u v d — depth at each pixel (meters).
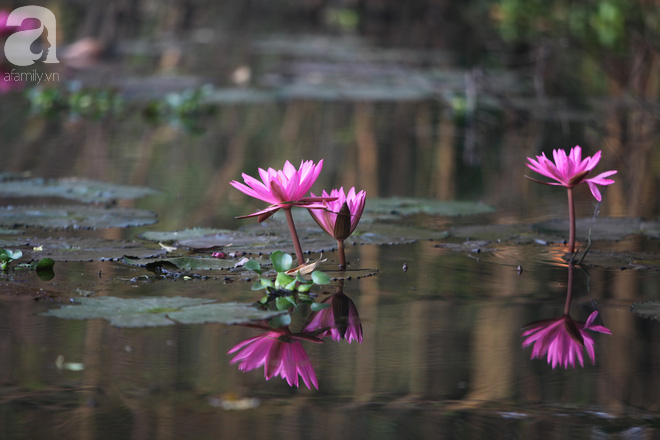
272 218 6.18
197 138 10.91
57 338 3.55
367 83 16.66
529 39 15.13
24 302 4.03
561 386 3.12
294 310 4.01
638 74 13.71
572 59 17.09
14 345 3.46
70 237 5.45
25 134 11.09
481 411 2.90
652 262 5.00
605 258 5.09
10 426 2.73
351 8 29.81
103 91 14.20
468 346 3.53
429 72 17.56
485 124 12.52
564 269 4.84
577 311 4.03
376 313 3.98
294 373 3.22
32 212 6.21
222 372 3.22
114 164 8.93
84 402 2.93
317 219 4.83
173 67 18.72
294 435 2.69
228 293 4.23
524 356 3.43
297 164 8.95
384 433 2.71
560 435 2.71
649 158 9.67
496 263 4.99
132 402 2.94
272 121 12.61
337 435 2.70
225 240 5.40
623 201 7.21
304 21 31.36
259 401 2.96
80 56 19.94
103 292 4.20
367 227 5.90
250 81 16.70
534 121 12.80
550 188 7.94
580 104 14.38
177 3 31.14
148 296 4.13
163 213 6.45
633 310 4.03
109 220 5.99
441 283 4.53
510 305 4.12
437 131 11.80
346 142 10.64
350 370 3.26
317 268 4.81
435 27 26.86
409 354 3.43
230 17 31.77
